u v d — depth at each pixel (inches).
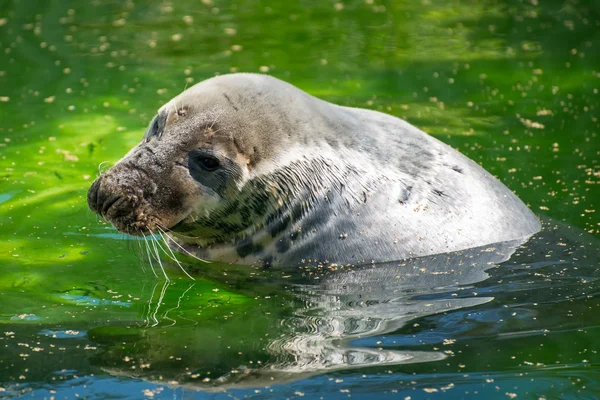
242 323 674.8
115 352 617.9
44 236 860.6
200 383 572.1
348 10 1749.5
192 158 767.7
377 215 800.3
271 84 808.9
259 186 780.6
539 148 1083.9
